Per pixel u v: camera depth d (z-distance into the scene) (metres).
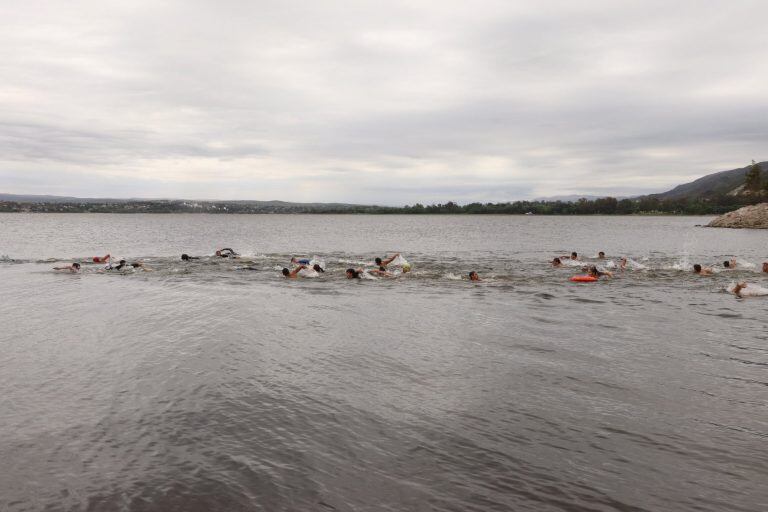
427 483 6.80
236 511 6.20
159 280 26.62
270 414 9.08
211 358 12.41
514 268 32.28
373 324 16.12
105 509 6.26
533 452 7.63
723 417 8.80
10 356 12.59
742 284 21.88
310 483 6.82
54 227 104.19
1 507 6.27
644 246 54.97
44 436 8.22
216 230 101.69
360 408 9.33
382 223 158.88
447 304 19.59
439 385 10.50
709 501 6.33
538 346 13.41
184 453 7.67
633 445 7.82
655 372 11.20
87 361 12.20
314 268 29.84
